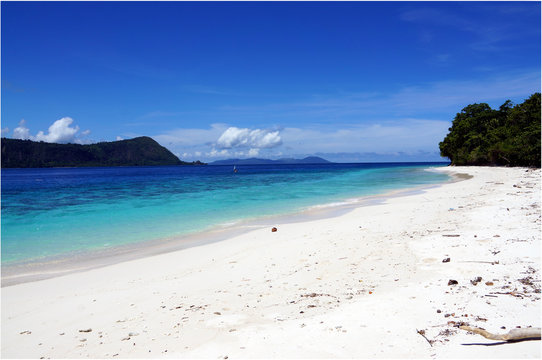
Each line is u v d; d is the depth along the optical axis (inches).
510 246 341.7
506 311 204.4
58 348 213.6
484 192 904.3
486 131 2839.6
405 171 3134.8
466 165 3016.7
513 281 253.6
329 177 2358.5
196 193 1299.2
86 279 359.3
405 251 370.0
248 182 1971.0
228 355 185.3
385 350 174.2
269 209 829.8
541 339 167.0
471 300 226.1
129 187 1775.3
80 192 1501.0
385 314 218.5
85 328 241.9
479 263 303.4
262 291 292.2
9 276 375.2
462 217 534.0
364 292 266.8
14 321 261.0
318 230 536.7
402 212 653.9
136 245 510.0
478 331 180.4
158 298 292.2
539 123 2018.9
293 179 2220.7
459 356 160.7
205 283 326.0
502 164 2561.5
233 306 261.7
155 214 793.6
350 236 472.4
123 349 204.5
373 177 2190.0
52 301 299.6
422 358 163.2
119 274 372.8
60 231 617.0
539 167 1972.2
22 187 1930.4
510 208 563.5
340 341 188.5
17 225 677.9
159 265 400.8
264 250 435.8
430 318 206.4
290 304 256.7
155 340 212.8
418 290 256.5
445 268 302.4
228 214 773.3
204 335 213.8
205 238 540.7
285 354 180.2
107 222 701.9
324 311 235.6
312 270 340.5
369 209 745.0
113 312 267.7
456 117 3324.3
